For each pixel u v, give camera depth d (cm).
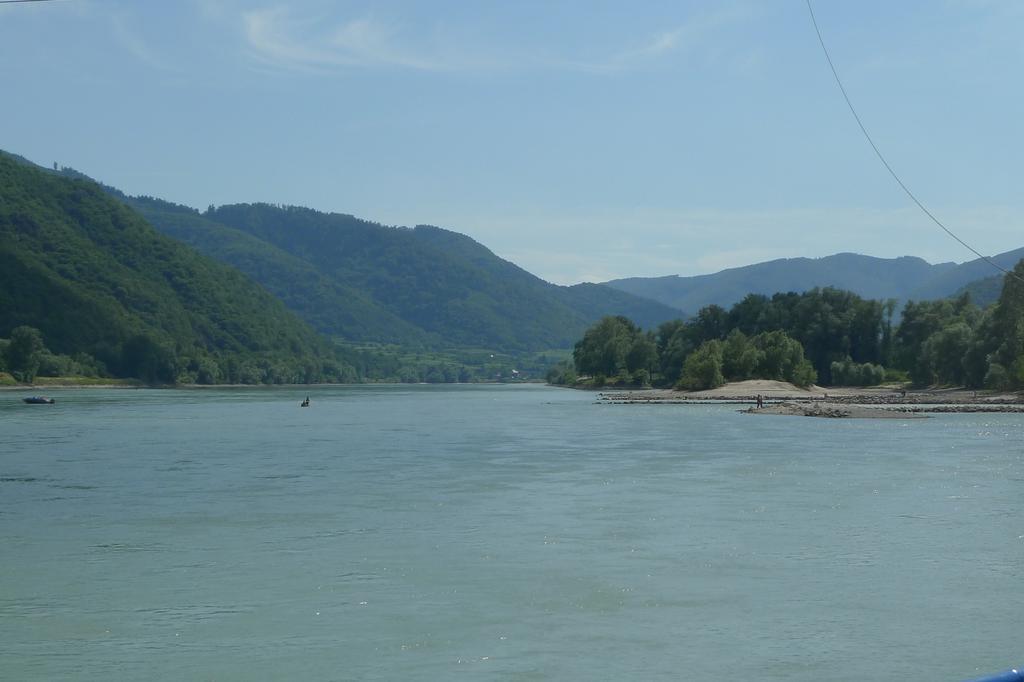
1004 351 16862
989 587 2984
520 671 2261
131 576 3170
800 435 8981
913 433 9131
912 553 3456
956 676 2216
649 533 3844
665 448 7681
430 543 3681
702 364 19938
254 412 15025
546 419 12462
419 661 2328
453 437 9300
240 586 3031
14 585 3055
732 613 2717
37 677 2228
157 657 2364
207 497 4975
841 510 4391
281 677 2227
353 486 5394
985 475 5681
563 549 3550
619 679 2208
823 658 2341
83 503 4769
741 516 4241
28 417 13125
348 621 2650
